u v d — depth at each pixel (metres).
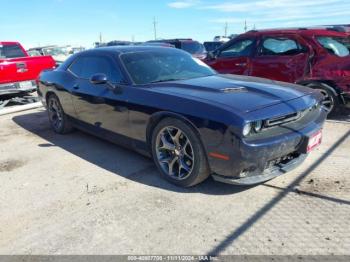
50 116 5.88
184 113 3.22
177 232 2.74
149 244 2.61
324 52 5.73
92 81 4.10
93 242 2.66
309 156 4.21
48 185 3.74
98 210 3.14
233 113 2.92
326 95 5.78
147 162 4.27
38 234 2.81
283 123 3.21
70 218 3.03
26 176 4.03
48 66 8.22
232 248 2.52
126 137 4.10
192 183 3.38
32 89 7.92
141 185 3.62
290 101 3.32
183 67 4.48
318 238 2.59
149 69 4.19
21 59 7.61
